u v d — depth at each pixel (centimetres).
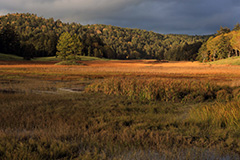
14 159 324
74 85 1664
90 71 3778
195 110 721
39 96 1021
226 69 4616
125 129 479
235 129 493
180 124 553
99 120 589
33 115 614
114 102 945
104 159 340
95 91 1281
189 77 2627
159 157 354
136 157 351
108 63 8975
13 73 2833
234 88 1305
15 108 700
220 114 588
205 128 515
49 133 443
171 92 1030
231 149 394
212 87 1202
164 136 440
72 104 836
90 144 394
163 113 745
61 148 367
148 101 994
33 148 374
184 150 388
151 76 2747
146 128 508
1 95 978
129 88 1154
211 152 378
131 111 753
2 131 452
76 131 471
